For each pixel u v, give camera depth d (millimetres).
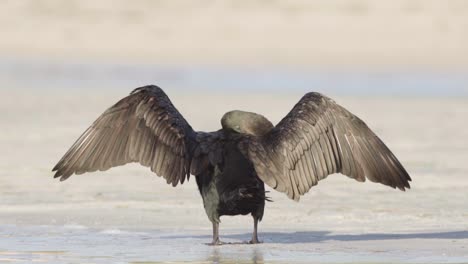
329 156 10273
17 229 12508
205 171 10453
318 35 53188
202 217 13523
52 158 19766
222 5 57812
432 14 54281
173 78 42125
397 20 54125
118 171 18078
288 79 41250
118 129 10148
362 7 56000
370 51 50000
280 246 11133
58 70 46281
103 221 13172
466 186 16078
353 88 37000
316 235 11992
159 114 10297
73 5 59594
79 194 15602
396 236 11805
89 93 35000
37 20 58156
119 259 10422
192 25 55875
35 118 27078
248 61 48938
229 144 10359
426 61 47344
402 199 14836
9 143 22016
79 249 11039
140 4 58969
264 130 10586
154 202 14797
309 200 14805
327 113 10344
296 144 10289
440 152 20375
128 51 52750
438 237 11664
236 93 34531
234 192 10344
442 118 26797
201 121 25875
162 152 10234
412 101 31531
